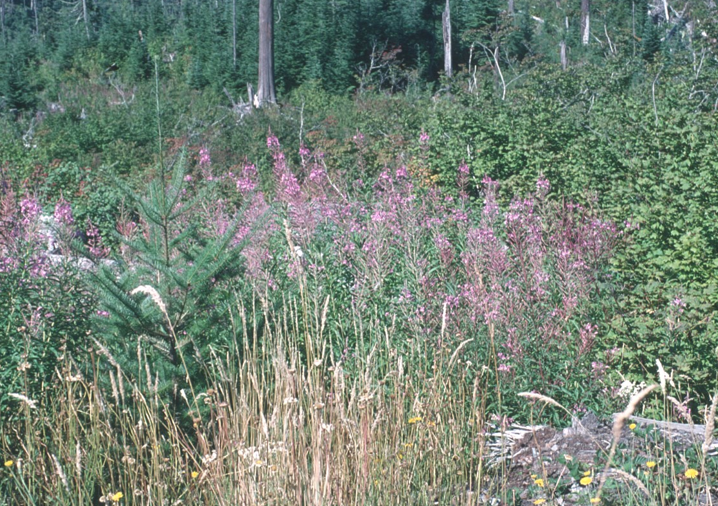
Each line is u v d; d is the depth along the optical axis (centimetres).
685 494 382
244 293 558
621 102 1700
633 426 469
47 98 4138
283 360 375
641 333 593
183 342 462
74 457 397
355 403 400
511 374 548
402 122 2131
